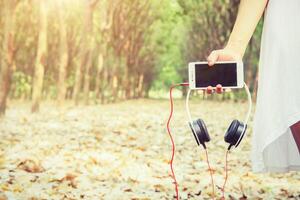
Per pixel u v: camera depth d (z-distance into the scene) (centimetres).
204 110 2530
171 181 637
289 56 239
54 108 2438
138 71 4997
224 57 266
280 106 240
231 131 280
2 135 1177
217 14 3344
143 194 556
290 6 242
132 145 1038
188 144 1059
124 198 536
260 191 585
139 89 5206
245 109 2611
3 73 1658
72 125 1488
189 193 564
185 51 4816
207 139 283
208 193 569
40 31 1889
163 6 3784
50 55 3391
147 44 4406
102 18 3002
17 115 1856
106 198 535
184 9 3472
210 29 3409
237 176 673
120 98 4197
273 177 663
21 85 2761
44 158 806
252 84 3772
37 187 576
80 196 539
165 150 961
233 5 3206
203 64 267
